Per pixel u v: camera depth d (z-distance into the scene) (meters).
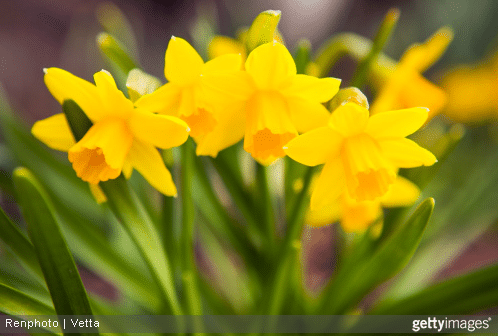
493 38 1.40
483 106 0.99
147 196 0.59
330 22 1.94
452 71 1.07
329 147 0.48
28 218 0.47
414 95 0.55
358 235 0.60
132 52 0.68
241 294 0.66
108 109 0.48
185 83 0.48
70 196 0.61
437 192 0.76
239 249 0.58
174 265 0.53
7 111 0.58
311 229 1.00
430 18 1.56
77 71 1.75
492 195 0.66
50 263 0.48
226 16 1.80
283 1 1.90
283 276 0.53
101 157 0.49
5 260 0.55
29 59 1.76
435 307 0.51
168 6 2.07
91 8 1.98
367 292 0.53
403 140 0.48
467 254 0.96
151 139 0.48
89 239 0.56
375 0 1.88
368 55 0.55
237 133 0.49
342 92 0.48
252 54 0.47
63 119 0.49
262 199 0.56
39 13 1.93
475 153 1.01
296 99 0.48
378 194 0.49
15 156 0.58
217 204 0.58
